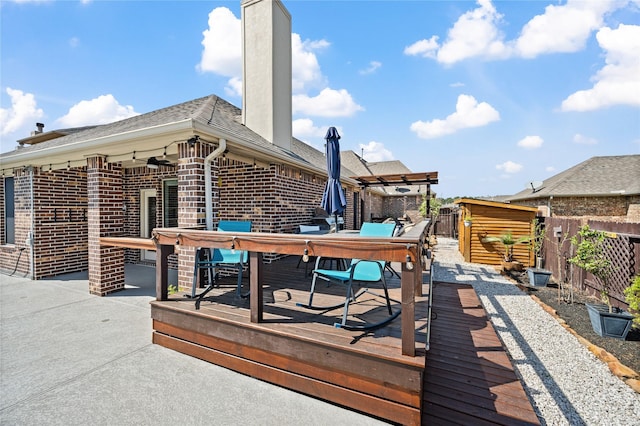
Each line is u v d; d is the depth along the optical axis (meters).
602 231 5.48
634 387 3.05
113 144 5.10
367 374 2.59
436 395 2.79
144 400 2.75
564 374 3.34
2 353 3.58
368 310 3.62
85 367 3.29
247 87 8.12
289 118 8.77
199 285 4.55
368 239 2.63
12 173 7.42
